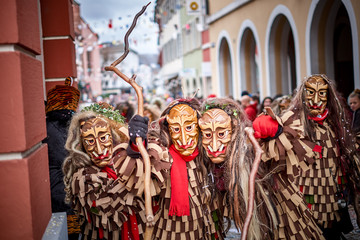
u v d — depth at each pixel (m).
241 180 2.89
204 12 17.12
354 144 3.84
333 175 3.78
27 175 1.96
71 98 3.64
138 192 2.77
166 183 2.90
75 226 3.42
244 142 2.92
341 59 11.78
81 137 3.06
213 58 17.52
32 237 1.98
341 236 3.95
